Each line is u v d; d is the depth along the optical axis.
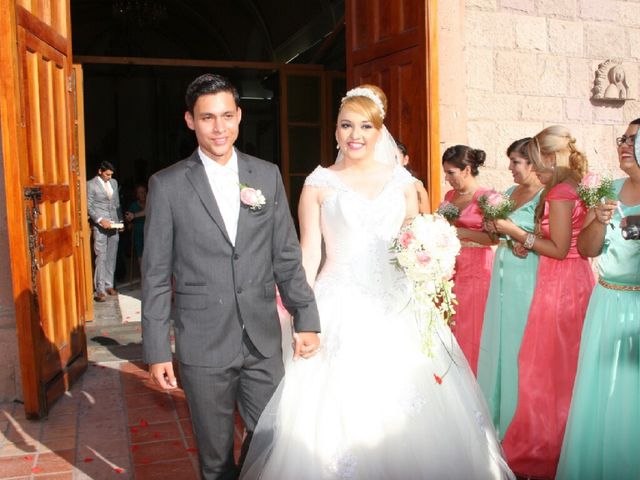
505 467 3.03
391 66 5.54
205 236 2.61
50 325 4.67
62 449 3.94
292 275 2.80
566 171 3.51
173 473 3.62
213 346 2.63
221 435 2.71
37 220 4.37
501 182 5.85
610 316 3.06
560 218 3.45
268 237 2.75
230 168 2.72
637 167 2.95
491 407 3.79
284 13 12.06
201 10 15.71
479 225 4.22
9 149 4.14
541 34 5.90
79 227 5.48
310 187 3.13
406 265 2.87
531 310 3.60
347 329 2.93
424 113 5.17
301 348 2.76
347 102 3.08
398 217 3.12
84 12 16.77
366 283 3.03
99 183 8.80
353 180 3.15
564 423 3.49
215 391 2.65
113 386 5.12
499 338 3.76
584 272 3.60
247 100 14.07
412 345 2.97
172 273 2.73
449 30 5.49
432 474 2.72
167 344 2.59
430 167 5.16
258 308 2.70
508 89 5.81
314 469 2.70
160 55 18.61
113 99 18.20
